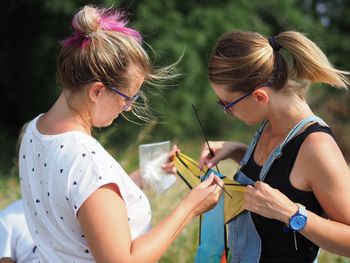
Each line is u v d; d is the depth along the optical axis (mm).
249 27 17547
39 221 2797
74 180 2590
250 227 3152
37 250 2918
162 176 3713
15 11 17969
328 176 2787
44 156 2721
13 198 7105
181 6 16734
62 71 2713
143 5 15688
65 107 2768
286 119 3037
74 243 2695
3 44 18375
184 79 16266
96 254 2539
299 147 2908
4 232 3525
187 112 17172
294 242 3059
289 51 3014
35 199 2777
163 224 2721
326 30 22516
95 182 2568
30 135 2852
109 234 2520
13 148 17234
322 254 5270
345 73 3049
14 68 18375
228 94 3053
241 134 20578
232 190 3180
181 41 15953
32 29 18125
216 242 3385
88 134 2789
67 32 16750
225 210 3297
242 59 2969
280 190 2959
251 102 3027
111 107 2736
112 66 2635
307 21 20312
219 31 16719
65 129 2721
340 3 23875
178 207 2812
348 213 2768
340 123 18609
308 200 2932
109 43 2646
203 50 16750
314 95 18484
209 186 2932
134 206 2785
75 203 2568
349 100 18578
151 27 15469
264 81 2973
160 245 2650
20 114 19172
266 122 3318
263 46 3002
